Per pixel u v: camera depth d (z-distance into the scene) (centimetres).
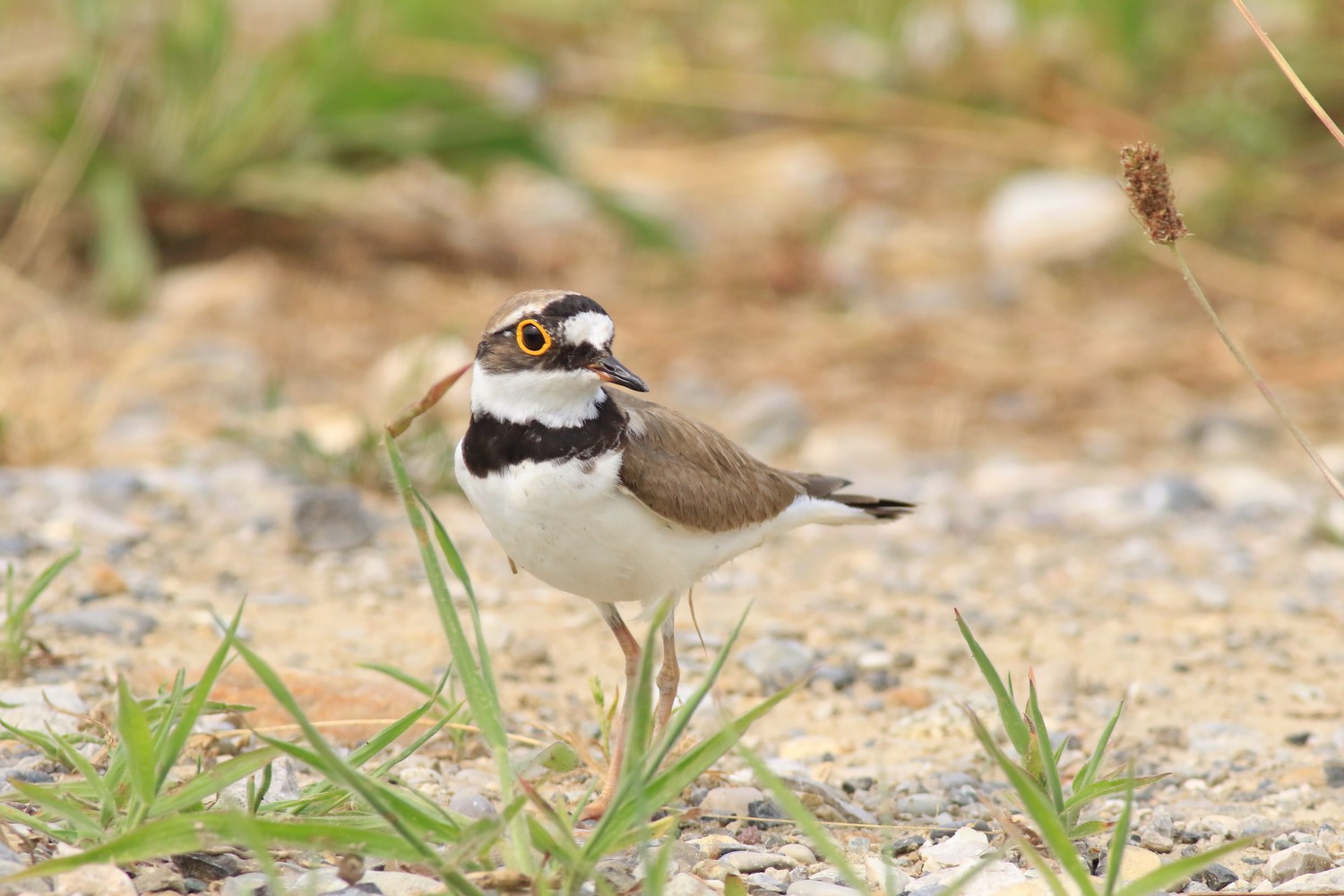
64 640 941
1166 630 1088
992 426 1645
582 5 2584
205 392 1564
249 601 1059
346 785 583
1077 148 2291
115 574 1046
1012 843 646
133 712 597
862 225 2206
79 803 653
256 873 626
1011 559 1254
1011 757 873
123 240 1820
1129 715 940
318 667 941
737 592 1159
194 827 570
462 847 560
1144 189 692
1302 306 1948
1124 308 1973
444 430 1336
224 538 1191
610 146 2395
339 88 2034
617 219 2073
